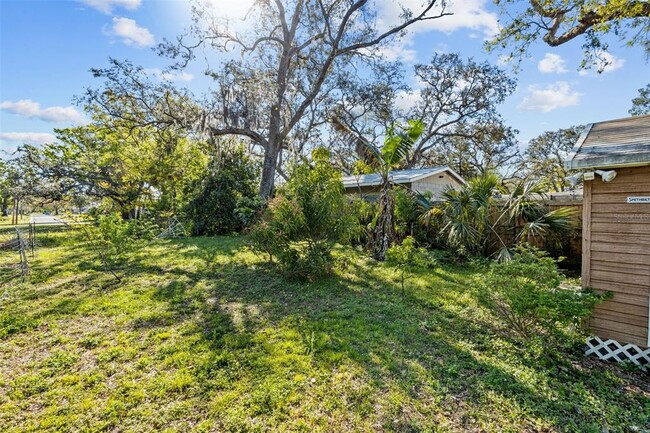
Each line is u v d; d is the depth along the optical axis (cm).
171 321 401
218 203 1214
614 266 323
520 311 322
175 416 236
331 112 1902
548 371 293
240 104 1305
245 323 395
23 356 320
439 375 287
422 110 2102
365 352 326
